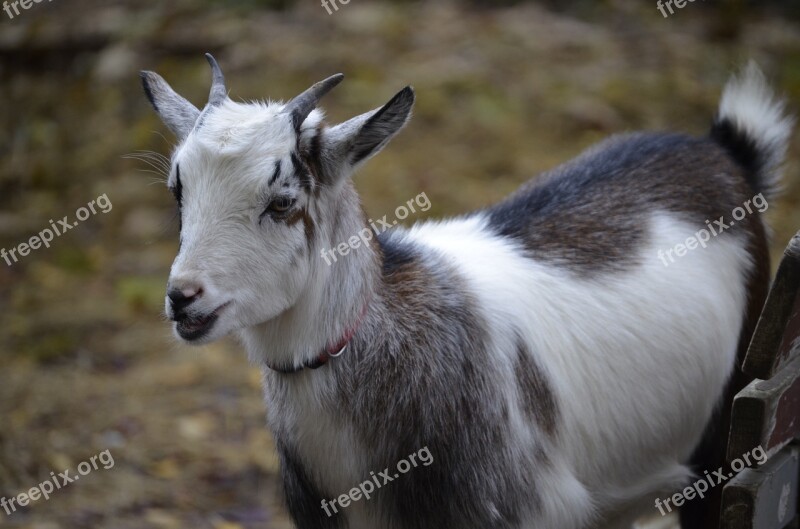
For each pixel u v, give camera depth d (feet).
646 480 31.45
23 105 73.05
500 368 28.02
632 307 30.22
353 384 27.02
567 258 30.37
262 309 25.73
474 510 27.40
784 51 78.54
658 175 32.19
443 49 74.23
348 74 70.18
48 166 67.51
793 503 26.25
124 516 39.81
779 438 23.53
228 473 42.88
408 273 28.09
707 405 31.91
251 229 25.21
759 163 34.76
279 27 77.10
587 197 31.55
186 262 24.90
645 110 69.15
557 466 28.99
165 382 49.24
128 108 71.10
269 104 27.04
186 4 80.79
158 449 44.19
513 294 29.04
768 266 34.01
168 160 30.30
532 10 81.66
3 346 52.06
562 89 70.44
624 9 83.05
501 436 27.71
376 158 63.72
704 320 31.01
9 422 45.47
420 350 27.32
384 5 80.84
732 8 79.10
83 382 49.14
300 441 27.84
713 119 36.27
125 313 54.95
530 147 65.05
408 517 27.61
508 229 30.99
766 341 22.07
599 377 29.73
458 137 65.77
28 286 57.62
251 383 49.29
